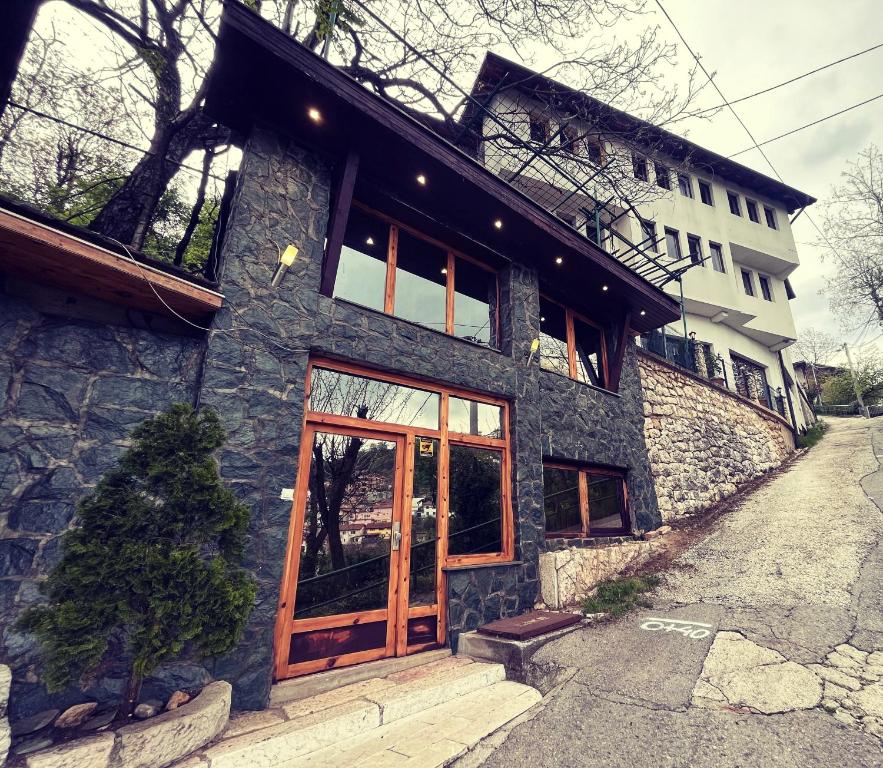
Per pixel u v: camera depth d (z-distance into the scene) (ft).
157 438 8.64
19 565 8.66
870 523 18.94
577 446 22.00
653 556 21.08
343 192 14.70
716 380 36.35
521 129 33.47
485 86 34.01
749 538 20.75
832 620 12.26
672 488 27.32
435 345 16.74
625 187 34.99
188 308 11.35
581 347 26.53
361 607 12.79
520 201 18.86
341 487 13.32
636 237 42.78
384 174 16.47
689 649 11.93
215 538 8.81
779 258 52.60
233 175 15.89
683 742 8.10
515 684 11.73
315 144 14.92
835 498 23.68
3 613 8.30
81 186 21.50
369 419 14.43
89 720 7.78
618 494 24.22
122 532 7.68
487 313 20.94
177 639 7.59
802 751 7.50
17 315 9.52
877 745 7.45
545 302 24.73
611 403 25.40
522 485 18.15
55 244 8.40
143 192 18.22
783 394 53.11
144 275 9.75
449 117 28.68
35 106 19.80
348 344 14.07
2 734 6.37
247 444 11.23
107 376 10.37
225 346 11.46
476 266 21.09
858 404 74.49
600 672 11.41
